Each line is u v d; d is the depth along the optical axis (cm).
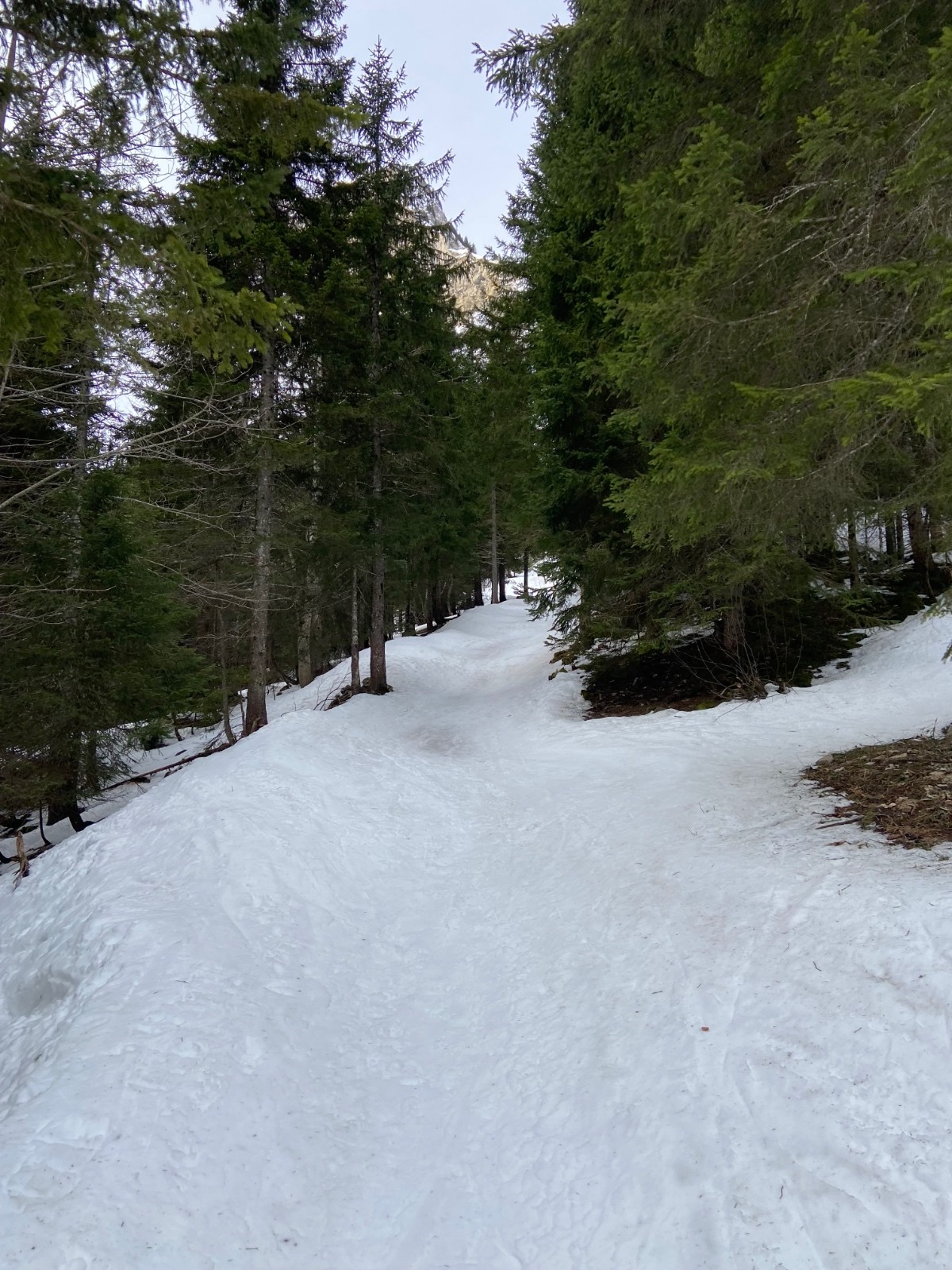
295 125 434
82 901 575
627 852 571
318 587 1620
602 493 1120
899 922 346
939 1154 227
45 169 319
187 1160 286
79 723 970
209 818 669
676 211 498
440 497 1617
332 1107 339
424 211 1451
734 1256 217
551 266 1136
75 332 458
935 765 585
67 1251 236
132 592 986
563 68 702
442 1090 350
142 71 396
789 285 461
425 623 3316
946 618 1122
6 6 355
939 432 448
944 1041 269
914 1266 198
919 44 427
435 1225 264
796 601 1066
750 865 474
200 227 439
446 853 680
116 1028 368
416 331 1470
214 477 1204
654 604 1135
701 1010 344
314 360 1302
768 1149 251
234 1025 379
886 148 383
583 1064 338
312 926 517
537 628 2464
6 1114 322
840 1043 288
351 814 758
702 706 1059
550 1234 249
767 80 479
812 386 392
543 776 864
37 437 1041
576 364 1050
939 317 326
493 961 469
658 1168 260
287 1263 249
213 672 1471
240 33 405
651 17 579
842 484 498
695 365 489
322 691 1798
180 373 1060
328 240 1262
